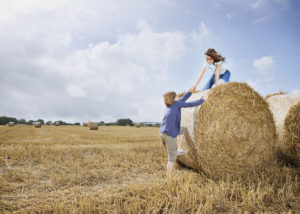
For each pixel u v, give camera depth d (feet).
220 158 15.24
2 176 16.06
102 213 10.12
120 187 13.48
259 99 15.74
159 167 19.17
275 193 12.23
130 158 22.24
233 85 15.74
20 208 10.71
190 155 16.97
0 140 39.81
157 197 11.36
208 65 17.34
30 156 21.67
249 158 15.26
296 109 15.34
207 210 10.33
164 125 15.21
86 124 120.47
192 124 16.12
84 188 13.75
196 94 17.99
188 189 12.19
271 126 15.67
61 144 34.22
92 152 25.58
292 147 15.74
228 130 15.29
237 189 12.48
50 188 14.03
